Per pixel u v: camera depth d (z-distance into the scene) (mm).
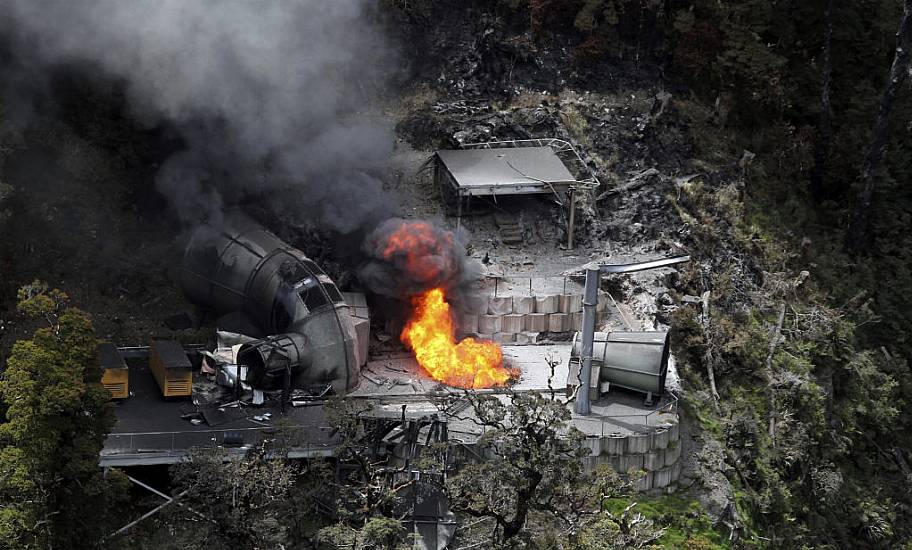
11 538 174750
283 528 184125
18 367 175875
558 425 190375
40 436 175000
